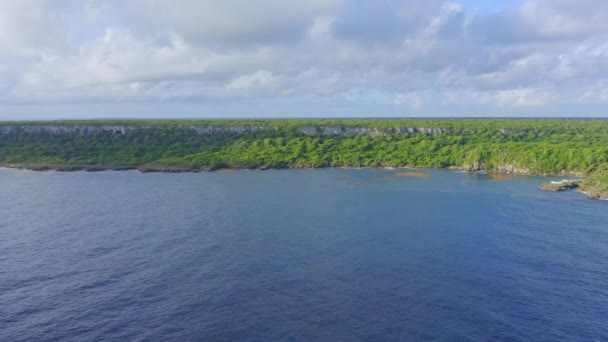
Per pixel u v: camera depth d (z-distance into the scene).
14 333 44.75
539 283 55.72
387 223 82.56
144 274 58.44
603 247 68.31
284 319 47.28
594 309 49.41
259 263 62.09
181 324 46.31
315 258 64.00
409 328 45.69
